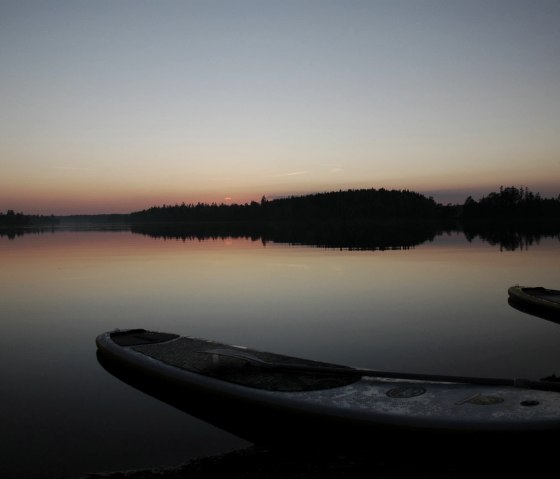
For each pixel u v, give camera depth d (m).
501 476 4.58
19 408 7.08
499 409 5.16
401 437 5.17
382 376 6.39
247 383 6.68
